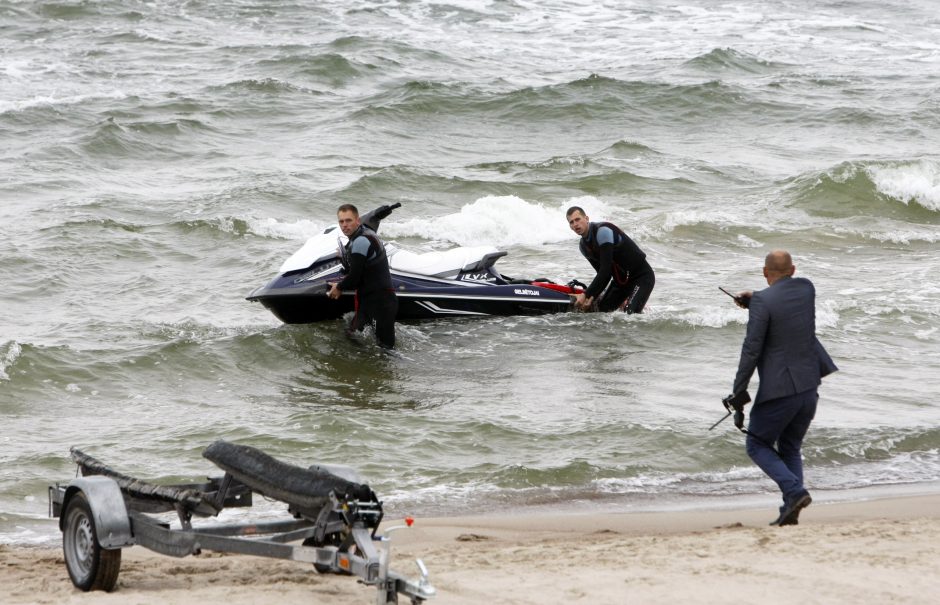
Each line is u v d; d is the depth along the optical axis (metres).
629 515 26.69
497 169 82.31
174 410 36.06
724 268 58.72
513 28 146.00
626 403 36.88
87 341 43.22
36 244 57.97
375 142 91.00
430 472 30.22
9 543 25.17
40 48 125.94
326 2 154.25
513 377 40.09
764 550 20.64
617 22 152.88
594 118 102.31
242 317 48.00
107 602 17.92
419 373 40.53
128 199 69.06
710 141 96.38
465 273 47.38
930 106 108.06
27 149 84.56
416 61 122.75
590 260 47.06
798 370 24.28
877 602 17.16
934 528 22.70
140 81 111.56
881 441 33.31
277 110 100.94
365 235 42.16
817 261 61.31
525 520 26.17
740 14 162.38
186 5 148.38
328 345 42.62
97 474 21.23
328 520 17.98
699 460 31.67
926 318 48.94
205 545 18.34
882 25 158.88
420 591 16.14
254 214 65.62
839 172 77.25
